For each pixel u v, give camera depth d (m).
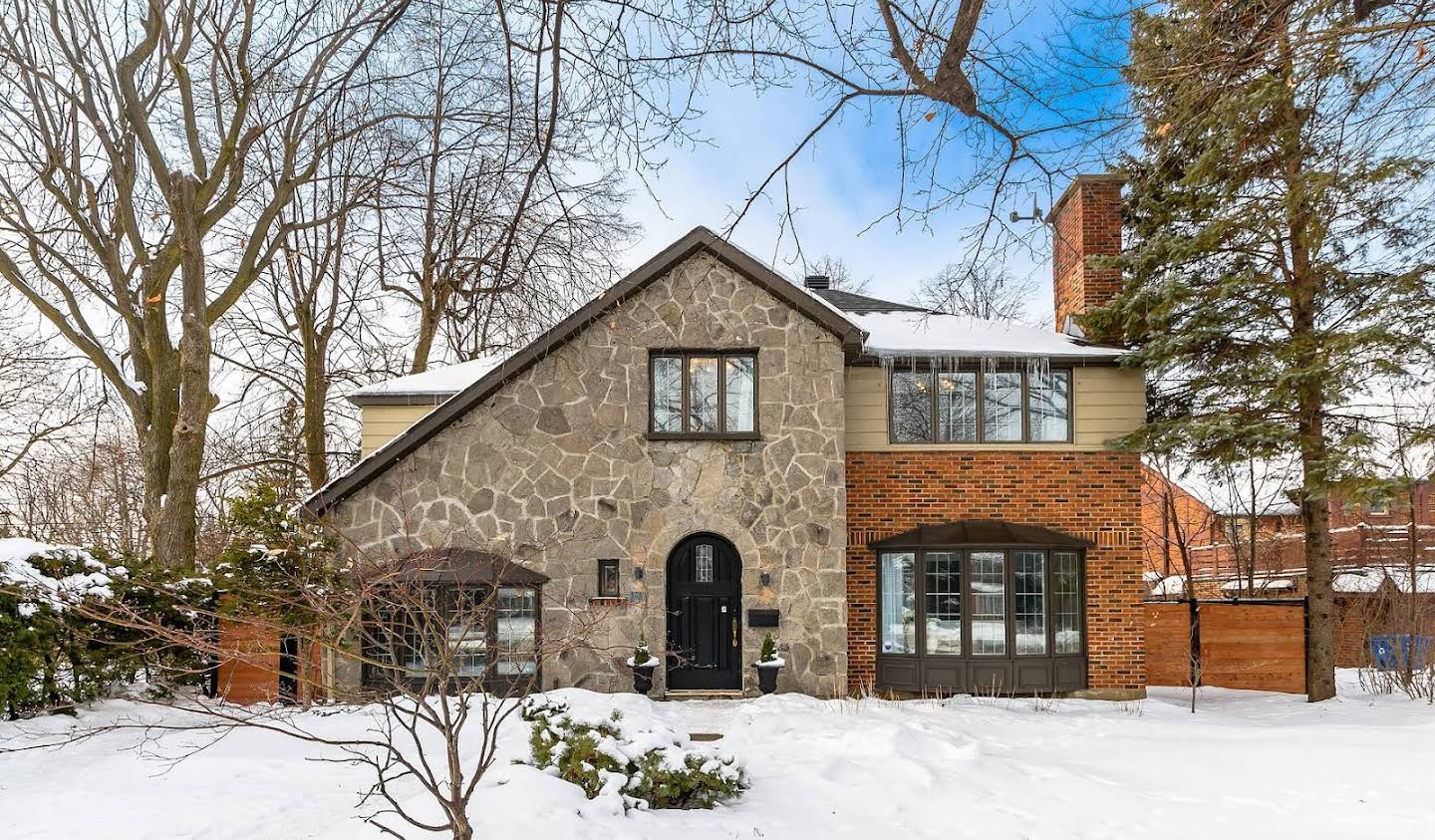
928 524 15.64
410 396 16.25
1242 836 7.14
